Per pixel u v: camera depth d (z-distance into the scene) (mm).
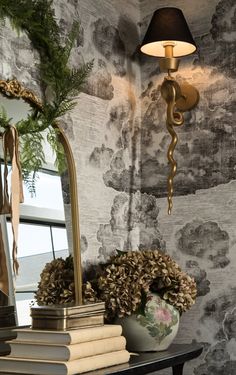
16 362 1555
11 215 1635
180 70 2295
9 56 1749
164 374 2197
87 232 2031
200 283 2184
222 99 2215
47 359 1538
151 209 2297
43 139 1807
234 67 2205
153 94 2332
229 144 2189
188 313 2184
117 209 2189
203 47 2262
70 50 1892
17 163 1666
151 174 2307
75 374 1521
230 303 2127
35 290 1765
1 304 1655
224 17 2236
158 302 1883
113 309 1842
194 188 2230
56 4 1957
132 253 1930
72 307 1608
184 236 2229
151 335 1861
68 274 1864
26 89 1755
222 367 2113
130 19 2328
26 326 1730
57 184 1858
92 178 2068
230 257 2146
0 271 1660
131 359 1756
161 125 2305
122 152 2234
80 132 2023
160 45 2166
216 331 2137
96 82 2115
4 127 1688
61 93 1830
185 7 2309
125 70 2279
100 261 2080
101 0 2172
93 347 1598
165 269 1889
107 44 2189
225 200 2176
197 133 2244
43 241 1798
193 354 1935
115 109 2207
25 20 1770
